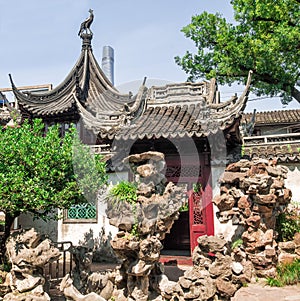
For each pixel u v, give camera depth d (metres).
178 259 11.24
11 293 6.34
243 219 8.88
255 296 7.01
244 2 15.78
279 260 8.51
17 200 6.44
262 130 22.39
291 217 9.74
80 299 6.24
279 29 14.02
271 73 15.65
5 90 18.97
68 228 12.39
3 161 6.65
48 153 6.79
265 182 8.39
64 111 12.87
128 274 6.61
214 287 6.88
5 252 7.14
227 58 15.94
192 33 17.59
